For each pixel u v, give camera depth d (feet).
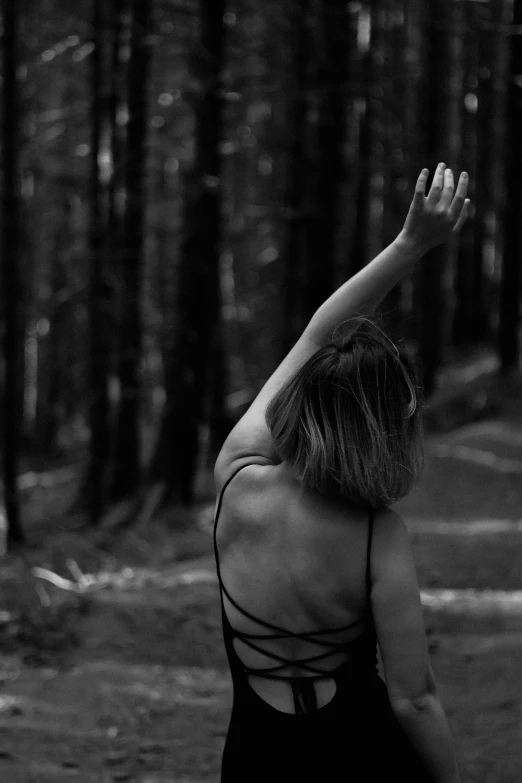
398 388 5.70
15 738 14.17
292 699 5.71
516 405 53.93
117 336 41.04
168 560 28.45
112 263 39.04
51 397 73.77
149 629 20.16
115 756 13.58
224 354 46.83
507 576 24.79
